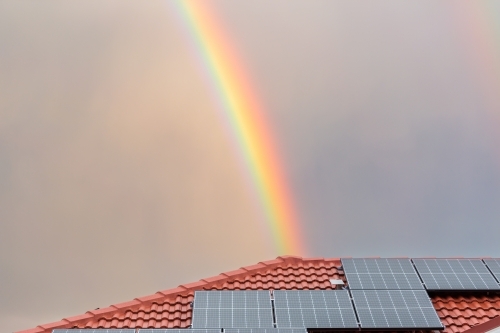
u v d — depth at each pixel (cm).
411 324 1655
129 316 1733
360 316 1688
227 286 1908
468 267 1953
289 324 1644
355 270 1945
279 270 2000
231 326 1628
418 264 1978
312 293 1789
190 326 1683
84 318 1700
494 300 1833
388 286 1845
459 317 1745
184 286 1877
